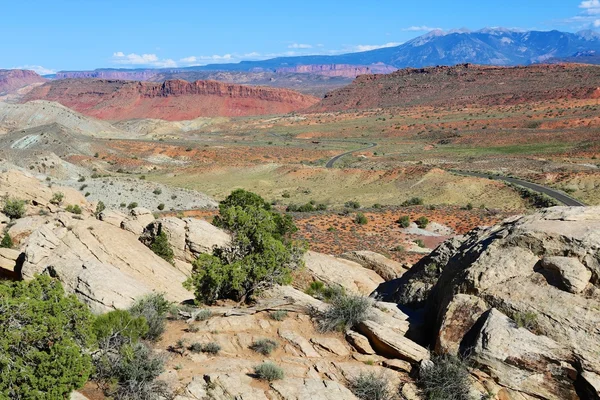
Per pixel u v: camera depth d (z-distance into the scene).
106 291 17.09
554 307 11.27
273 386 10.55
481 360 10.95
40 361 9.66
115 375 10.67
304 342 12.91
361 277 27.73
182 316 15.76
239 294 18.67
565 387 10.33
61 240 23.22
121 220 33.88
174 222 28.30
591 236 12.13
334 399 10.21
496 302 12.15
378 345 12.64
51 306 10.64
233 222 19.73
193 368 11.38
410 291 18.80
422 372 11.23
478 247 14.36
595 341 10.37
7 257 24.88
